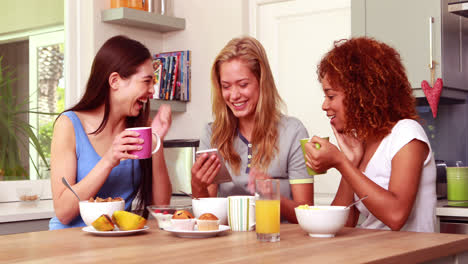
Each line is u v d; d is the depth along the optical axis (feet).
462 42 9.75
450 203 8.58
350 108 5.30
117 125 6.40
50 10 11.10
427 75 9.18
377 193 4.74
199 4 12.53
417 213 5.22
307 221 4.36
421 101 10.06
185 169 10.87
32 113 10.73
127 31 12.09
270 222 4.16
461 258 4.38
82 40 11.43
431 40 9.07
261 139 6.13
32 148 10.69
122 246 4.02
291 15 11.73
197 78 12.51
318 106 11.43
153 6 12.00
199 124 12.44
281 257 3.50
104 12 11.44
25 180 10.44
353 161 5.60
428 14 9.14
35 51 10.82
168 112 6.46
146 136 5.24
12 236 4.58
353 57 5.37
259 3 12.04
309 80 11.53
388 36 9.54
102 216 4.53
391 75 5.29
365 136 5.25
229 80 6.06
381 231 4.67
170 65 12.39
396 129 5.15
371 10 9.71
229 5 12.09
